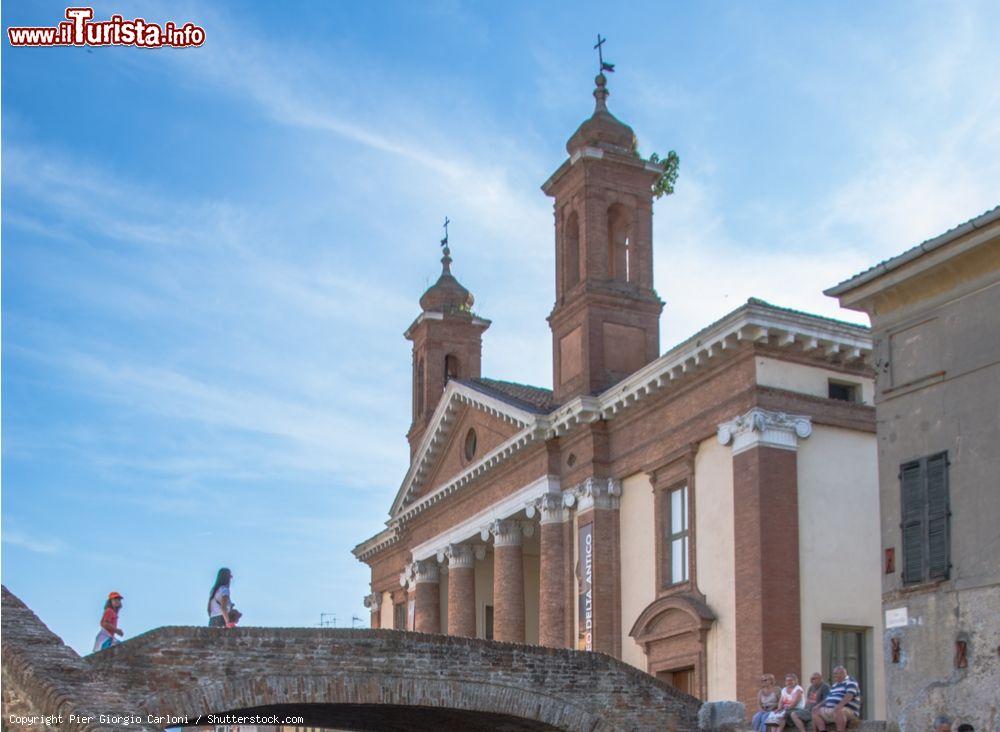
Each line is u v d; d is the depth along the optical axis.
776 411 31.44
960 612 22.56
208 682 23.39
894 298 24.77
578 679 25.88
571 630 37.28
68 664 19.16
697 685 32.12
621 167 40.31
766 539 30.50
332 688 24.20
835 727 23.53
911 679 23.28
